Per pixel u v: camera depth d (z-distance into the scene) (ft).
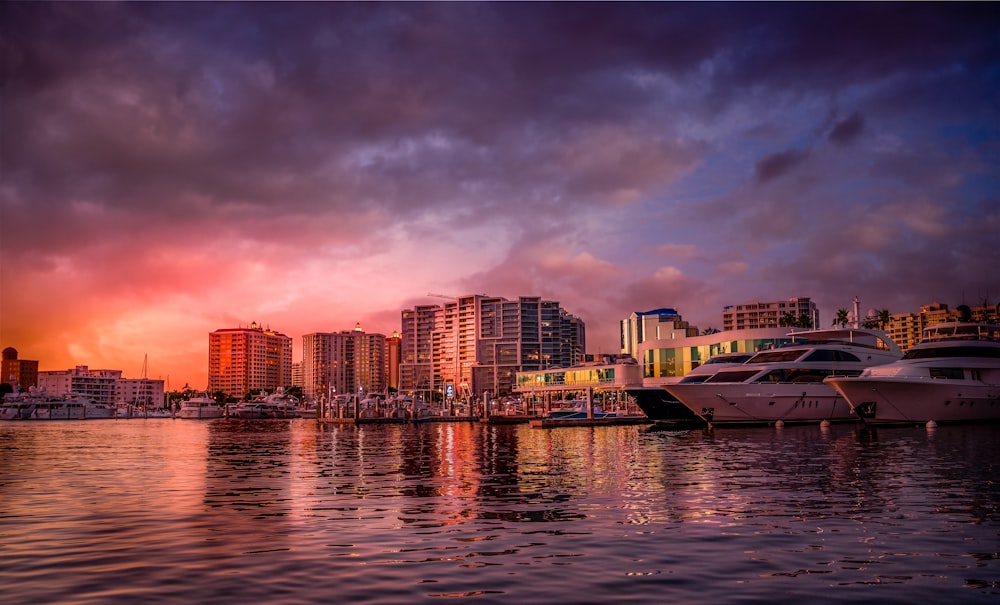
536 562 50.83
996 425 206.80
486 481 100.32
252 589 45.01
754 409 230.27
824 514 67.92
